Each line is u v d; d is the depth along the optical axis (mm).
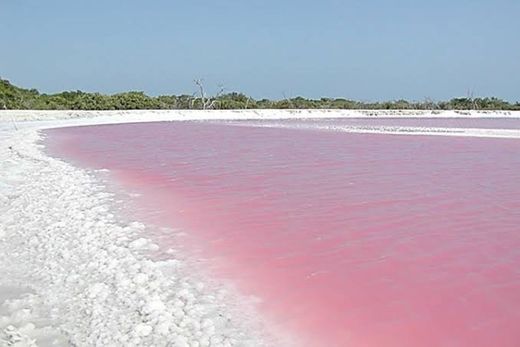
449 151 22156
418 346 4863
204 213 9930
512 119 71938
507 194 11805
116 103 69438
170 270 6727
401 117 75875
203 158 19375
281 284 6301
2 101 60281
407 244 7879
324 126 45562
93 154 20844
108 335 4992
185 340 4828
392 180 13914
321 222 9211
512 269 6773
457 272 6688
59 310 5582
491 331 5113
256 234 8438
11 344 4836
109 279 6336
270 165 17156
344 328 5195
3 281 6395
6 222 9102
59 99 68875
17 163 16891
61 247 7590
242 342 4879
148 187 12805
